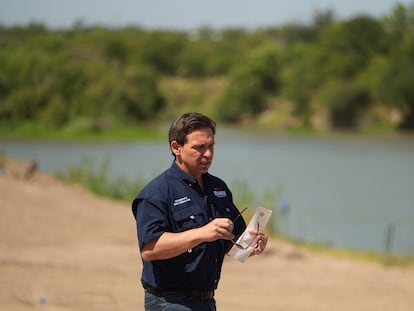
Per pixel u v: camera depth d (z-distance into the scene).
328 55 161.12
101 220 23.59
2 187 25.64
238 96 163.88
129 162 63.53
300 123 150.75
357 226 32.31
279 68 163.50
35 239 19.97
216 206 7.18
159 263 6.95
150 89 146.38
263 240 6.98
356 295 16.36
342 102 144.62
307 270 19.11
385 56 159.62
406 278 18.73
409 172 62.34
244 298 15.63
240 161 70.75
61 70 115.69
